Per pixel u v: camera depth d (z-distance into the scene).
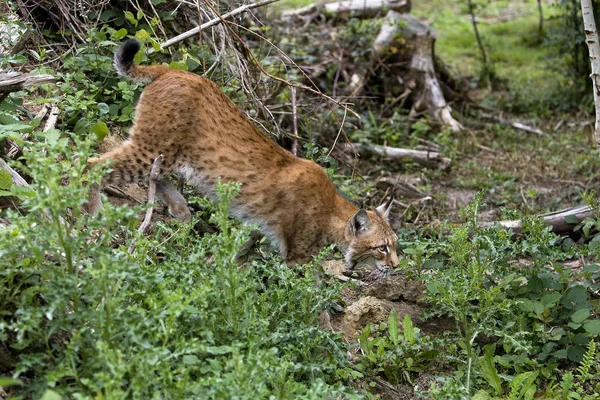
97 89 12.09
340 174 16.27
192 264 8.42
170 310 7.25
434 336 10.63
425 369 10.06
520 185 17.00
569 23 21.77
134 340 7.04
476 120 20.48
